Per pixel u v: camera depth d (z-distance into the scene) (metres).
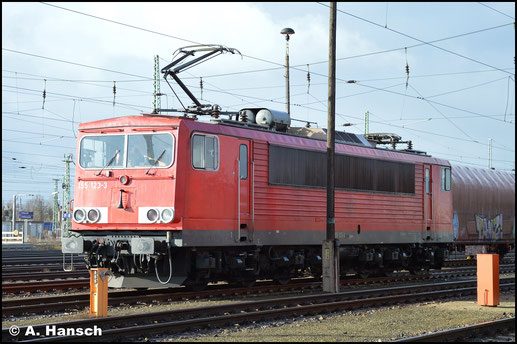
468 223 33.41
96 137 16.25
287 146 18.39
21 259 33.06
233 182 16.66
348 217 20.34
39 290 17.00
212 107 17.64
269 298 16.52
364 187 21.06
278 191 18.03
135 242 15.09
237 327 11.95
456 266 31.75
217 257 16.67
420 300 16.89
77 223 16.14
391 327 12.26
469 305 15.92
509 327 12.25
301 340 10.66
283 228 18.12
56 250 50.03
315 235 19.19
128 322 11.48
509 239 37.12
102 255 15.67
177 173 15.23
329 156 18.56
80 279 20.42
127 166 15.74
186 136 15.50
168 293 16.66
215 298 16.11
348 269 21.72
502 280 22.33
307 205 18.97
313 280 21.75
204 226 15.75
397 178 22.56
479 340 11.21
